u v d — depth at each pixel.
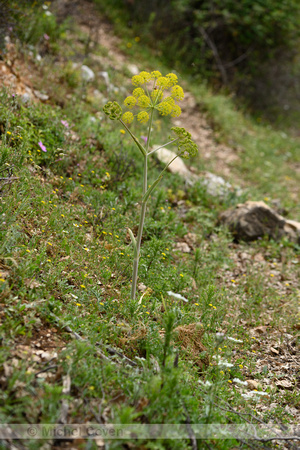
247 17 12.55
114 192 5.45
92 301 3.48
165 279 4.18
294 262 6.03
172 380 2.56
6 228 3.41
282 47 13.55
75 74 7.39
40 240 3.73
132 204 5.33
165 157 7.01
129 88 8.81
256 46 13.33
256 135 11.16
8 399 2.32
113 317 3.33
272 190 8.62
